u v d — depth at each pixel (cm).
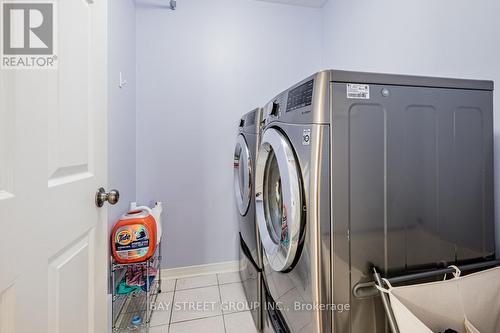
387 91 83
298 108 85
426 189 88
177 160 212
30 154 61
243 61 222
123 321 154
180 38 209
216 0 215
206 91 216
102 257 101
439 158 90
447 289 78
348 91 78
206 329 150
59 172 73
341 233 78
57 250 71
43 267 65
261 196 133
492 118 96
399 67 149
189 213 216
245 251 176
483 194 96
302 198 82
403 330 69
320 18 238
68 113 77
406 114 85
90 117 91
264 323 136
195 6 211
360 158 79
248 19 221
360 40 183
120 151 162
